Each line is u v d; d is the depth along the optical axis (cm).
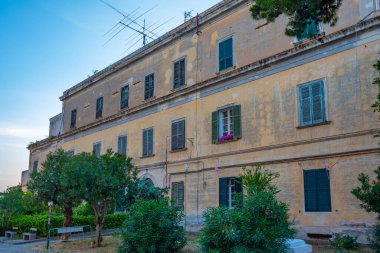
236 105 1880
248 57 1889
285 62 1712
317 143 1545
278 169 1659
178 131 2195
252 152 1778
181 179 2119
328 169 1491
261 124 1762
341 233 1411
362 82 1446
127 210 1550
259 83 1806
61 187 1745
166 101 2312
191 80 2184
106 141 2800
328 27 1595
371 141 1389
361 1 1512
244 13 1955
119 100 2758
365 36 1465
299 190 1570
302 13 1141
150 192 1609
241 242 930
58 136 3416
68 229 1798
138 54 2619
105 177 1486
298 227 1544
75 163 1539
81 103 3259
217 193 1902
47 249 1588
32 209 2555
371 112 1405
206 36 2144
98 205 1591
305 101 1611
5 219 2425
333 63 1545
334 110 1514
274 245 927
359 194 1045
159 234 1184
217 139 1945
